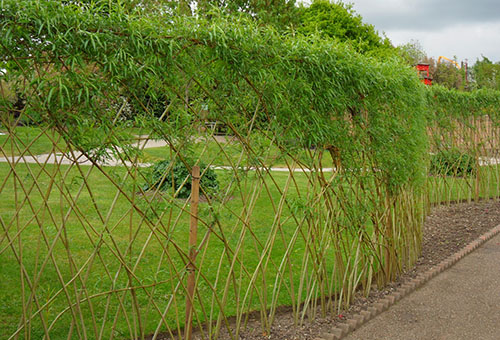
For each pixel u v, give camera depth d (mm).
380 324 4035
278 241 6145
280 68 3182
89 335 3406
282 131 3375
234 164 3160
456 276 5387
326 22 26953
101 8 2303
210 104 2920
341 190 4105
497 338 3781
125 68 2299
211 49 2736
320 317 4039
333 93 3586
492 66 29906
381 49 25672
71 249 5270
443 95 8695
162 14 2568
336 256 4117
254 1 16797
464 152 9570
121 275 4566
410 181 5402
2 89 2150
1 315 3588
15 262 4727
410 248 5605
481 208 9258
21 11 1992
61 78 2150
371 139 4410
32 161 9805
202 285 4422
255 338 3539
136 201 2746
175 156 2816
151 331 3510
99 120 2359
